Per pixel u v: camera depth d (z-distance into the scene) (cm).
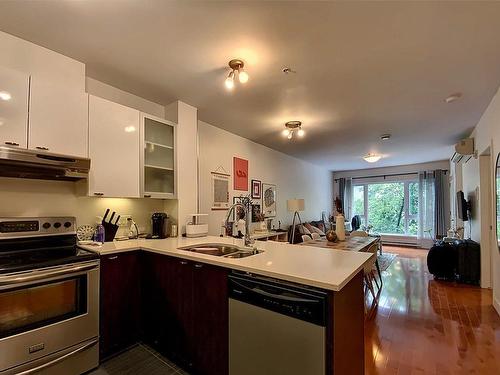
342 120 372
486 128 330
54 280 170
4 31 183
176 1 154
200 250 224
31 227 204
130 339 217
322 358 122
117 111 242
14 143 179
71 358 178
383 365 196
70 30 182
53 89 200
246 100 303
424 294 354
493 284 316
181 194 298
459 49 202
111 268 206
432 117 357
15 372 153
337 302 127
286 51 206
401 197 794
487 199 379
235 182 447
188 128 312
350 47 200
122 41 194
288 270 144
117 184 239
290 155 632
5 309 153
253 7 159
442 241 462
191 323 184
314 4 156
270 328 140
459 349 218
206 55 212
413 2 154
